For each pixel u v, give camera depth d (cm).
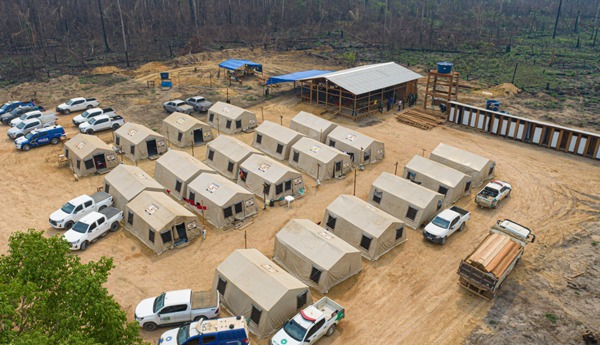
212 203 3531
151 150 4734
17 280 1583
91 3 11425
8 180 4203
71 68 8188
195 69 8162
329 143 4903
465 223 3572
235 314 2611
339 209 3394
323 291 2798
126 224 3466
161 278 2920
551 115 6056
